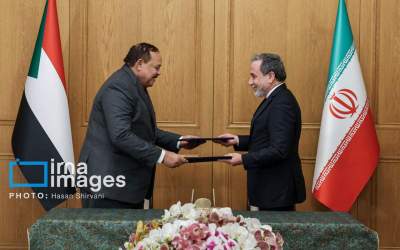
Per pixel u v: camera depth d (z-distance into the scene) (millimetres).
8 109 4250
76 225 2096
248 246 1501
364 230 2061
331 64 4008
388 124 4242
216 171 4273
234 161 3318
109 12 4230
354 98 3973
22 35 4238
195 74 4238
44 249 2094
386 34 4211
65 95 4008
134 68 3311
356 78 3984
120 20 4230
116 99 3158
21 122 3984
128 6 4230
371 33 4211
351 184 3984
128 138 3113
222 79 4238
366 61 4223
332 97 3979
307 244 2072
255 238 1558
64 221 2100
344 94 3973
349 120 3977
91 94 4242
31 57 4250
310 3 4219
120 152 3227
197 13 4227
